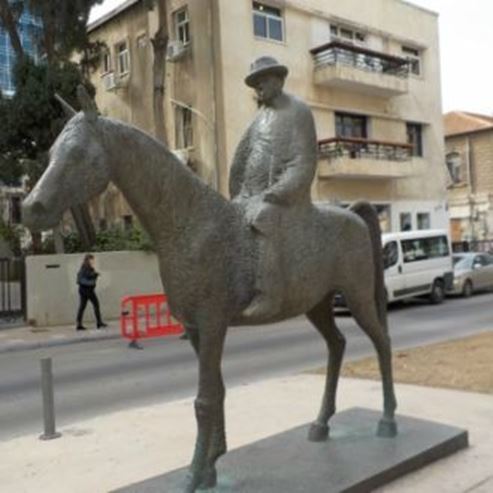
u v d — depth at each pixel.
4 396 9.66
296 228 4.42
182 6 24.81
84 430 6.85
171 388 9.55
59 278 18.91
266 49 24.59
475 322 16.38
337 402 7.37
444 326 15.73
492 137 39.28
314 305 4.77
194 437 6.38
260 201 4.32
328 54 25.95
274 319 4.43
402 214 29.56
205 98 23.83
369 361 9.83
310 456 4.87
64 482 5.30
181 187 3.97
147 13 27.16
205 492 4.21
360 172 26.17
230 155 23.30
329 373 5.37
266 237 4.22
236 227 4.21
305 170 4.40
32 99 20.83
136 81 28.02
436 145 31.47
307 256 4.48
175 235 3.97
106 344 15.21
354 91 27.64
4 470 5.67
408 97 30.09
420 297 22.28
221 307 4.08
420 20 30.78
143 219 3.97
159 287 20.52
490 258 25.58
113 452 6.03
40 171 20.61
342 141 25.84
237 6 23.75
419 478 4.77
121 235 22.03
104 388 9.80
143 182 3.83
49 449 6.23
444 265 22.09
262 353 12.30
